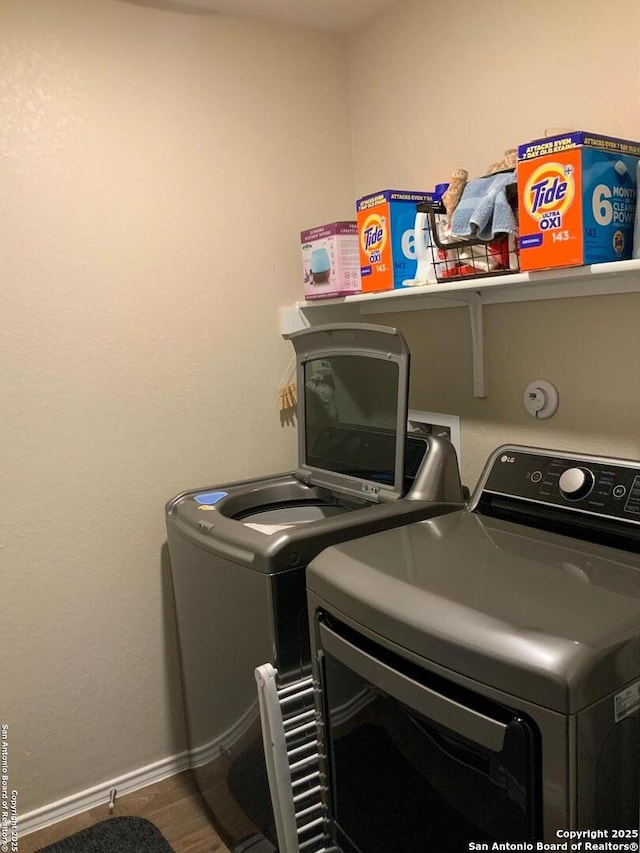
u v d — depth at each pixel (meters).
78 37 1.83
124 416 1.99
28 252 1.81
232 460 2.18
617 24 1.48
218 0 1.96
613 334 1.58
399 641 1.07
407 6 2.02
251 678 1.57
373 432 1.72
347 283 1.99
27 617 1.91
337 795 1.35
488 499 1.54
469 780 1.00
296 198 2.23
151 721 2.13
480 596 1.06
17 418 1.84
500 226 1.42
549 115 1.65
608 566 1.16
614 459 1.33
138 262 1.97
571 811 0.88
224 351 2.13
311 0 1.99
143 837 1.90
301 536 1.47
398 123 2.12
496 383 1.89
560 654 0.88
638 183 1.28
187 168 2.02
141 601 2.07
